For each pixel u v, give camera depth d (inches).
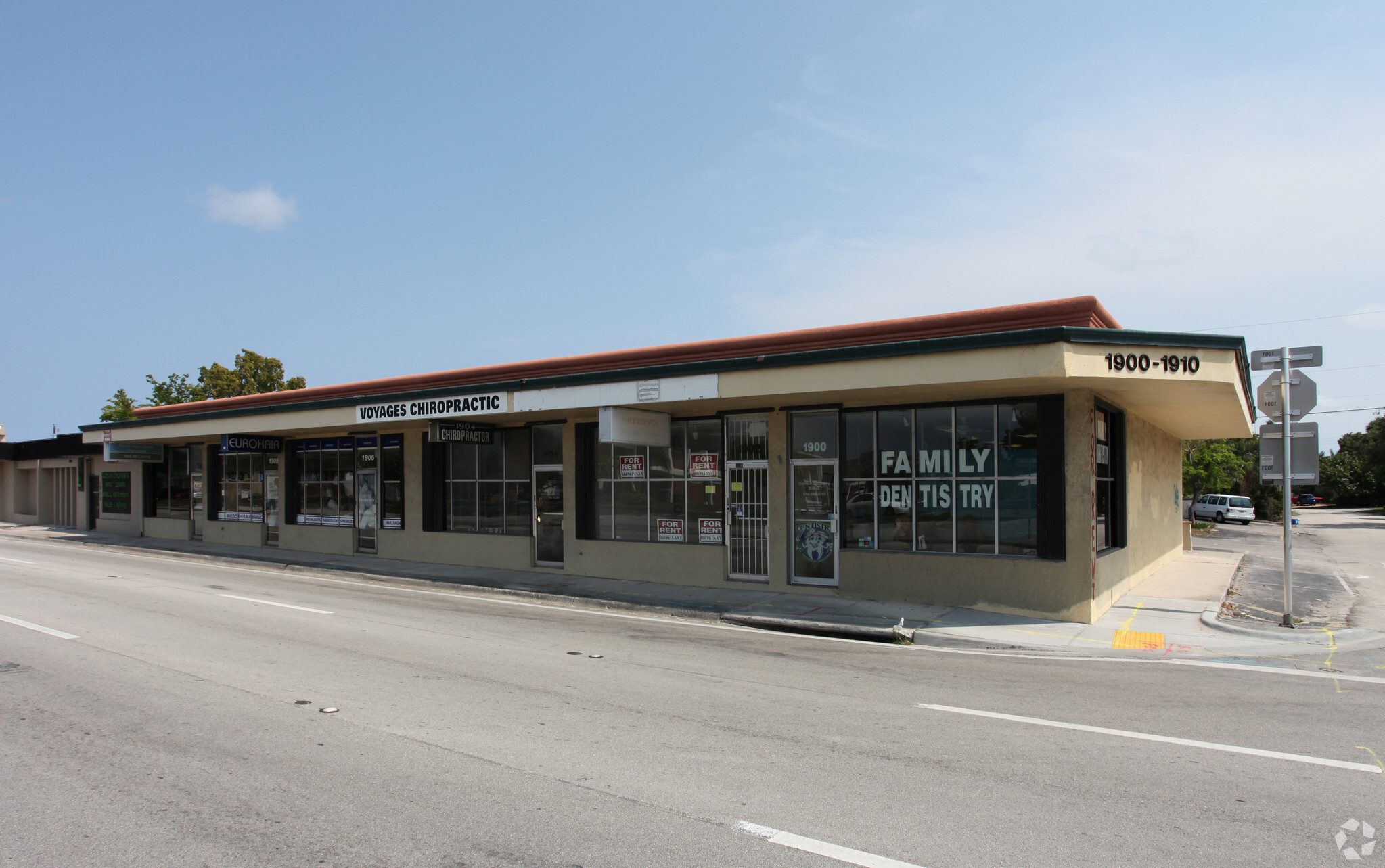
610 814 196.4
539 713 281.9
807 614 485.4
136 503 1144.8
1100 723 275.0
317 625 455.2
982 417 507.8
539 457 709.9
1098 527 528.7
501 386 613.0
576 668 352.8
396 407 686.5
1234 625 455.5
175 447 1087.6
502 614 510.0
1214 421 736.3
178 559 874.1
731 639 432.5
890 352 454.3
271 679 326.6
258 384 1768.0
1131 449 633.0
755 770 227.1
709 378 515.5
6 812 197.0
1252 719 280.7
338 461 876.6
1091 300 446.9
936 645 426.9
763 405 562.3
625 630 455.2
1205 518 1882.4
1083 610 465.1
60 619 464.4
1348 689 325.1
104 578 670.5
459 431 690.2
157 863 170.9
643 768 228.1
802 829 188.4
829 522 558.3
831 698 307.1
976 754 241.6
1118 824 191.8
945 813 197.6
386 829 187.8
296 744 246.7
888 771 226.5
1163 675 351.3
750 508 587.5
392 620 475.5
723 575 593.9
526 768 227.5
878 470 540.4
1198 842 182.4
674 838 183.3
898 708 292.4
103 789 211.5
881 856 174.6
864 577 536.7
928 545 522.3
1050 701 304.5
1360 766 233.0
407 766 228.7
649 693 311.4
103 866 169.6
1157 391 490.0
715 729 264.5
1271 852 177.3
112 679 324.5
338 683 321.1
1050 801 205.6
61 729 261.1
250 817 194.1
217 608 514.9
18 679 325.1
